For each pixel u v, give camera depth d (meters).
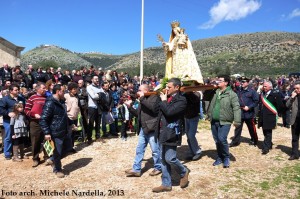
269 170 7.23
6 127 8.30
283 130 12.70
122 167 7.51
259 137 10.86
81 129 10.16
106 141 9.92
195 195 5.88
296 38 113.38
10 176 7.04
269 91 8.83
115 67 103.62
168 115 5.61
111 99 10.98
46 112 6.56
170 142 5.74
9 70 13.38
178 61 8.44
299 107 7.88
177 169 6.08
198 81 7.67
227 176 6.83
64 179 6.80
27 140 9.40
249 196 5.87
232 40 121.31
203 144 9.65
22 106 8.25
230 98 7.18
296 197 5.85
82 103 9.79
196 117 7.90
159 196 5.86
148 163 7.80
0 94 10.52
